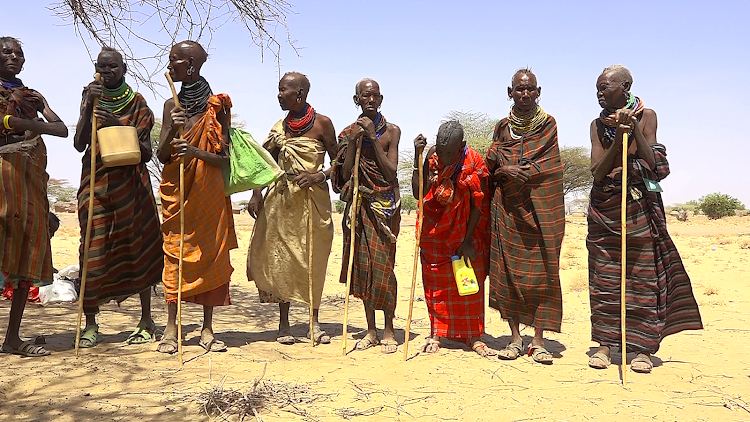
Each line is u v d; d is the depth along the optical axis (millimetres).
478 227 5781
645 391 4605
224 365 5078
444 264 5801
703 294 10094
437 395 4430
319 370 5016
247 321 7398
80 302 5270
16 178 5043
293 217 6027
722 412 4160
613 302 5246
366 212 5824
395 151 5852
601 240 5301
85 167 5613
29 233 5102
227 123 5727
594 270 5367
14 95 5062
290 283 6090
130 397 4168
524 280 5488
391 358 5516
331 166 6043
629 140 5164
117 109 5504
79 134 5492
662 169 5125
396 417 3959
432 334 5926
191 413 3891
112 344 5711
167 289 5586
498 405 4238
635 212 5152
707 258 15734
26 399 4105
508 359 5520
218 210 5617
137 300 8516
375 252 5793
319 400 4223
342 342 6199
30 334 6051
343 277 6172
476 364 5324
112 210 5582
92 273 5555
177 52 5500
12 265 5012
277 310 8297
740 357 5730
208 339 5691
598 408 4219
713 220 48312
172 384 4480
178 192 5543
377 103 5727
